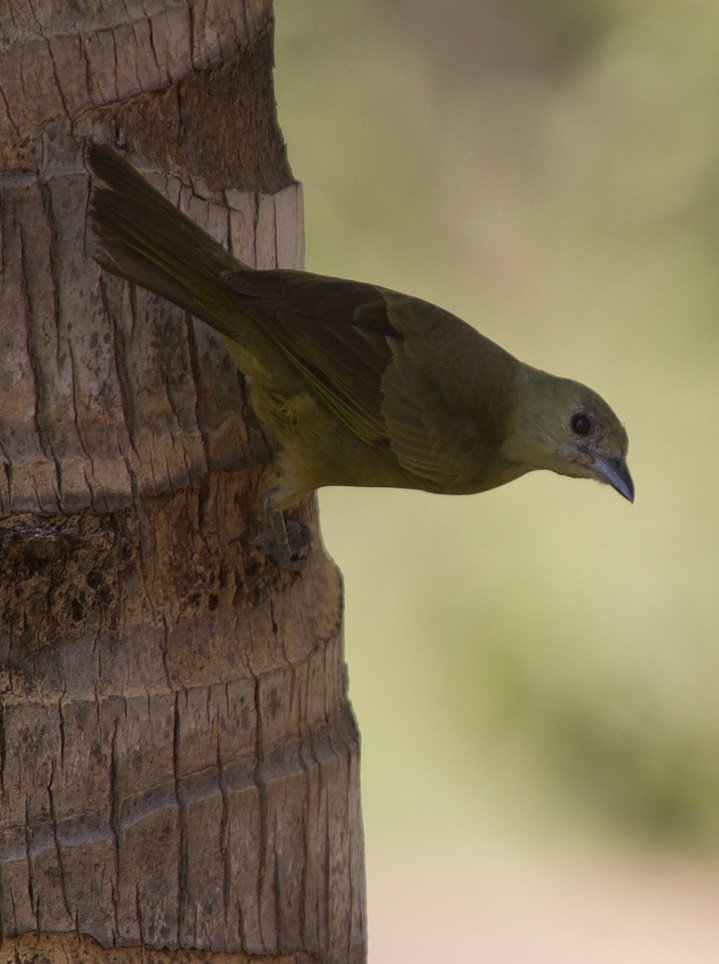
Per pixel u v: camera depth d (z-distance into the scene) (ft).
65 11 24.30
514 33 74.18
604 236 68.03
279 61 69.10
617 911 58.75
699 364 60.13
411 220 70.85
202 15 25.85
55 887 24.86
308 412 28.48
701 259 62.75
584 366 65.87
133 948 25.53
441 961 56.75
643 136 65.87
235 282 26.03
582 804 58.08
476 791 58.44
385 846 58.44
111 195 24.81
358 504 62.13
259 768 26.89
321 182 69.31
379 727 57.47
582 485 56.34
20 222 24.30
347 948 29.32
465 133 72.49
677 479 56.34
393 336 31.83
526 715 56.03
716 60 64.49
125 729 25.22
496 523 56.65
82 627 24.97
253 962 27.04
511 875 57.82
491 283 70.64
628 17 67.15
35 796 24.72
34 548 24.39
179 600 26.00
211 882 26.25
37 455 24.53
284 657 27.37
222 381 27.17
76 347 24.82
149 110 25.70
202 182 26.71
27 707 24.56
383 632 58.18
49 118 24.47
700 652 53.88
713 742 54.75
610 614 54.54
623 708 55.26
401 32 73.61
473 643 56.44
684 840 57.36
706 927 56.75
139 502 25.35
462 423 32.58
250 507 27.78
